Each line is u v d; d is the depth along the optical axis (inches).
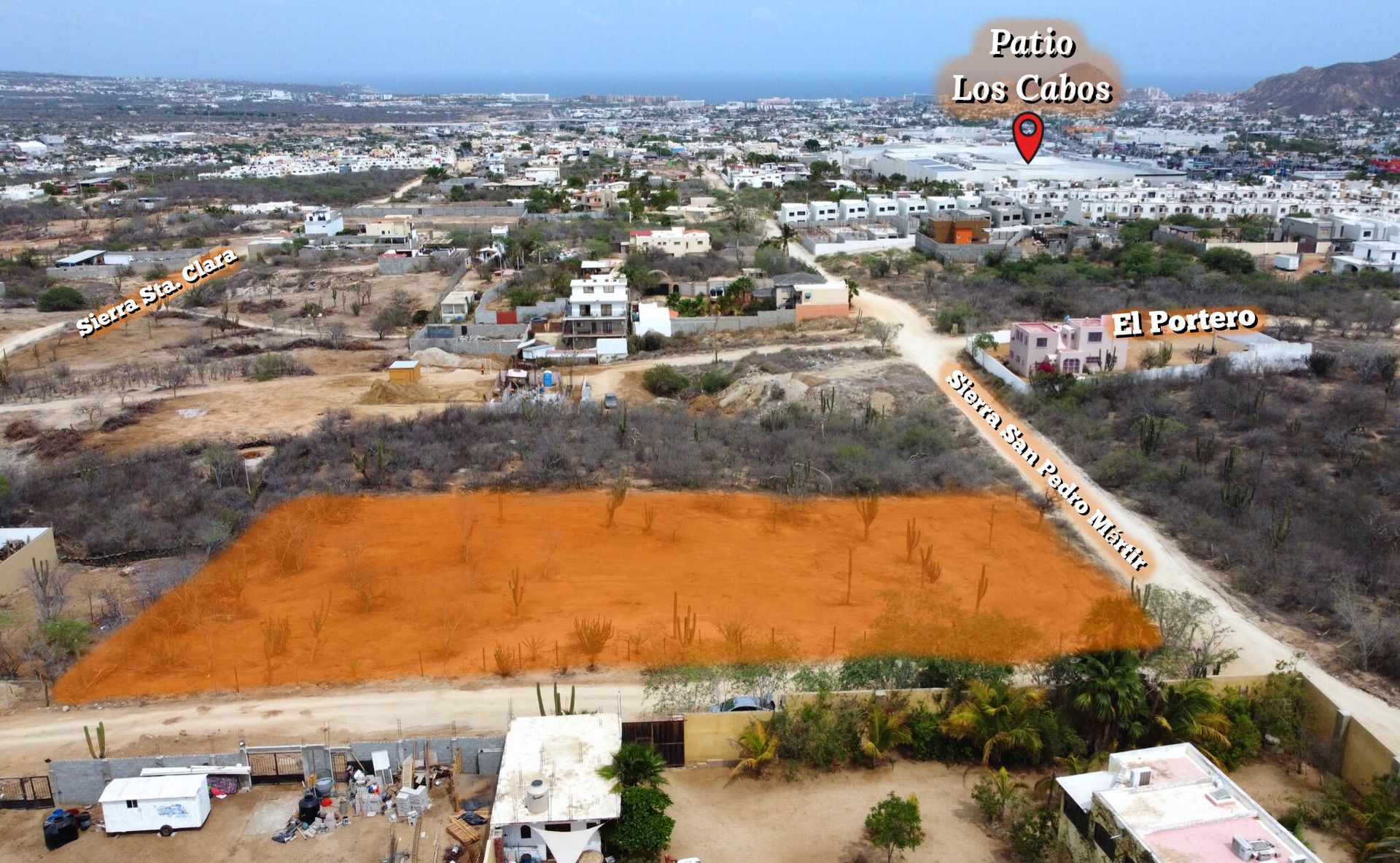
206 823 1338.6
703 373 3491.6
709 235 5841.5
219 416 3093.0
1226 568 2023.9
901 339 3865.7
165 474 2529.5
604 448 2650.1
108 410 3149.6
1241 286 4365.2
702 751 1467.8
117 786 1326.3
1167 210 6614.2
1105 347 3329.2
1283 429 2691.9
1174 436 2667.3
